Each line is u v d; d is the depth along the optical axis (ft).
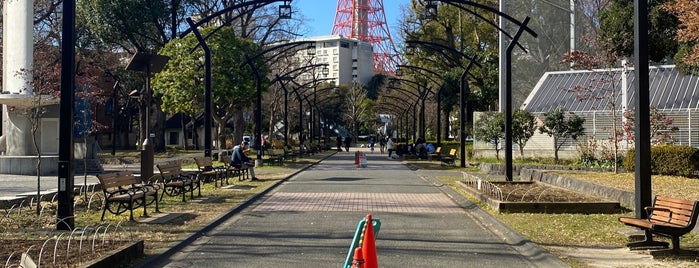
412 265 28.17
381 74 344.69
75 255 26.81
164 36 148.46
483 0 163.84
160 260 28.99
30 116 73.97
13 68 84.69
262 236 35.99
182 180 53.93
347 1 399.03
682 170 62.54
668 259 28.37
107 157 133.80
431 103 249.55
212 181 75.36
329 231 37.81
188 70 119.34
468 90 159.63
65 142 35.19
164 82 121.90
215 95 121.08
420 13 170.19
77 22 143.43
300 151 162.61
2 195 52.19
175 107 123.13
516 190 55.72
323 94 265.13
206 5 152.25
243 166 78.28
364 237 24.41
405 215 45.52
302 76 255.29
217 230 38.27
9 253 27.27
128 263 27.43
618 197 48.73
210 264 28.22
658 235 31.50
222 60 120.26
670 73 108.88
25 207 46.06
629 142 80.69
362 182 77.05
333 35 399.44
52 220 39.42
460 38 170.71
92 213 44.19
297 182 77.15
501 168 89.81
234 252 31.12
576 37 144.05
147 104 67.31
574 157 101.19
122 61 172.35
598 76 118.32
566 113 107.96
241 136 160.04
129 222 39.68
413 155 151.33
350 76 405.80
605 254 29.73
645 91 35.06
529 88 148.77
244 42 124.06
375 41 370.73
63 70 35.17
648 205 34.78
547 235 34.99
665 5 56.08
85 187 50.03
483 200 51.16
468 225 40.73
